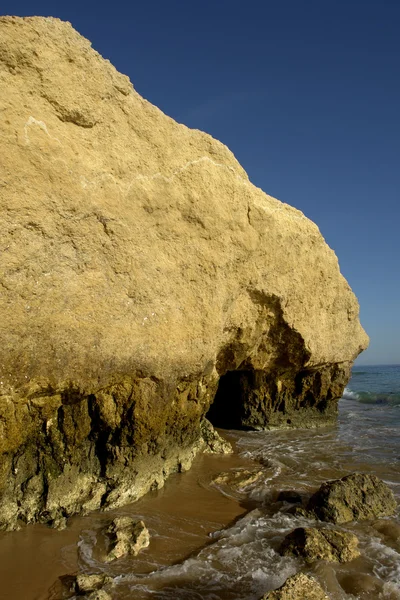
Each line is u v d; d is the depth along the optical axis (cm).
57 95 573
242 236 860
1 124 515
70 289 573
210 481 774
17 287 521
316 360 1236
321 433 1276
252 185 938
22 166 529
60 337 561
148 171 687
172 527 586
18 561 477
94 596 409
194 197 752
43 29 565
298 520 616
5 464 527
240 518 625
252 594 438
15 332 520
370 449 1059
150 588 443
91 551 506
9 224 517
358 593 445
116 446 644
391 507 649
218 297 816
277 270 996
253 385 1288
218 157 824
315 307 1188
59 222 562
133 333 647
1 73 524
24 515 556
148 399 671
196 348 757
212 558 504
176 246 731
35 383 540
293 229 1030
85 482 620
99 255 608
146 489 688
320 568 482
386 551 529
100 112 625
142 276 664
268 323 1065
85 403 609
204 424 1064
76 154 590
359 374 5272
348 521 611
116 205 628
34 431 562
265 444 1112
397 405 2078
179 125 769
